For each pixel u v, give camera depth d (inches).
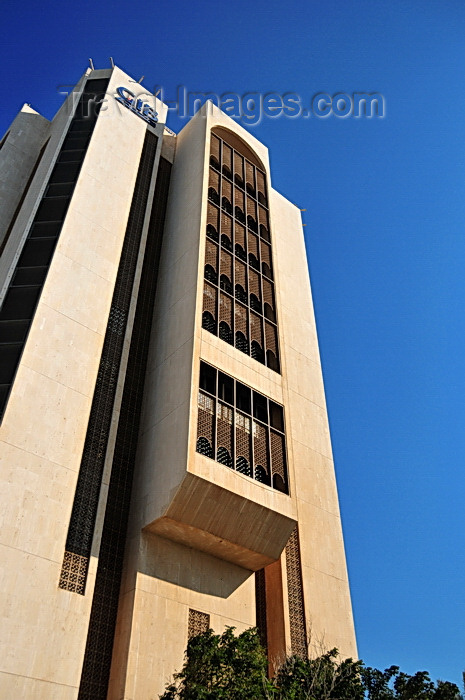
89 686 762.8
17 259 1002.7
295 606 990.4
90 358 941.8
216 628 866.1
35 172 1294.3
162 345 1074.1
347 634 1019.9
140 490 928.3
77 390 898.1
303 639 962.1
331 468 1222.9
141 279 1187.3
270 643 957.8
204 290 1093.1
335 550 1112.2
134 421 1018.1
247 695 653.9
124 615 817.5
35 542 751.1
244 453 952.3
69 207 1075.9
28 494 773.9
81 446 858.1
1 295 949.8
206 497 866.8
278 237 1524.4
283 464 998.4
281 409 1061.1
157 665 786.8
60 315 946.1
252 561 941.8
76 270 1013.2
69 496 810.8
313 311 1472.7
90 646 791.1
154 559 867.4
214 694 649.0
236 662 690.2
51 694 677.3
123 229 1140.5
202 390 954.1
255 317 1163.9
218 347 1032.2
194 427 903.1
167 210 1334.9
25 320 922.1
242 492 894.4
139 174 1293.1
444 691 773.9
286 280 1455.5
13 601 700.7
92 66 1395.2
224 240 1232.2
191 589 877.2
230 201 1320.1
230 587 922.7
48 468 808.9
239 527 896.9
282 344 1158.3
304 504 1118.4
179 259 1176.2
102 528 852.6
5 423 798.5
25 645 685.9
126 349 1016.2
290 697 685.9
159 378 1032.8
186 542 902.4
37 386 857.5
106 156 1214.9
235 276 1185.4
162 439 942.4
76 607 748.6
